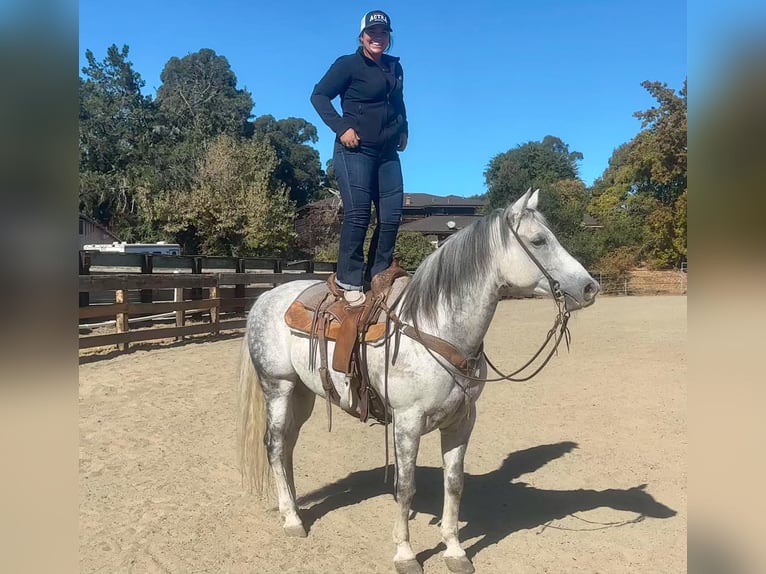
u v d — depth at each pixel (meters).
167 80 65.06
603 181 59.62
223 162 32.53
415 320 3.12
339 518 4.01
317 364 3.56
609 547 3.55
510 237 3.05
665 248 31.78
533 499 4.30
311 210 39.25
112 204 43.09
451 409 3.14
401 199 3.73
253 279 12.28
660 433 5.68
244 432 4.07
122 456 5.08
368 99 3.53
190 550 3.52
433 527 3.87
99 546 3.54
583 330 13.22
